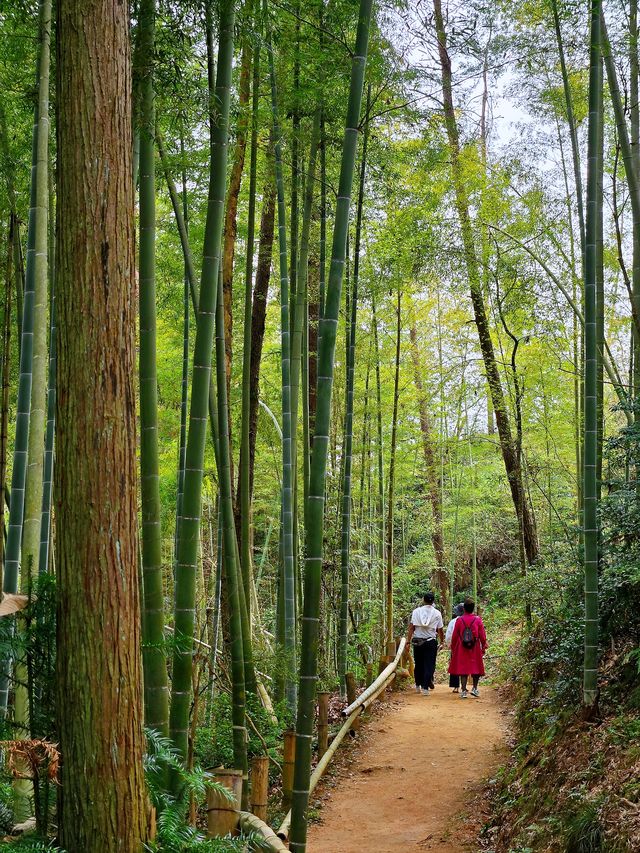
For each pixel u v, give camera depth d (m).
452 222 9.46
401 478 15.62
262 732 5.71
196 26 3.92
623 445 5.06
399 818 5.18
